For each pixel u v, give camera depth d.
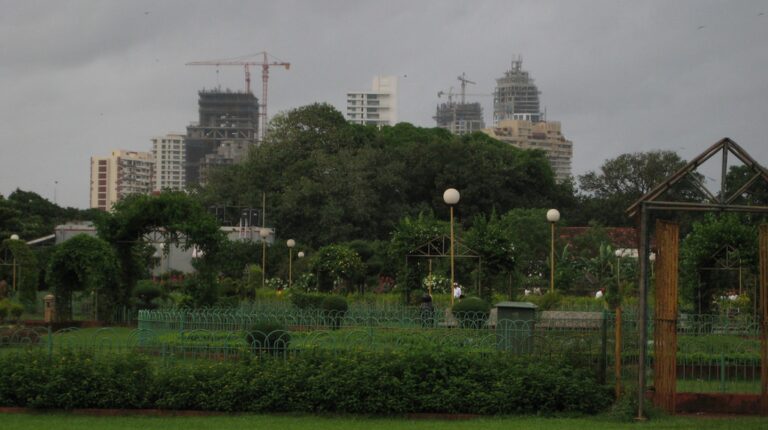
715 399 15.85
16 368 16.11
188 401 15.77
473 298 27.66
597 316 24.78
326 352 16.77
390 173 73.00
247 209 70.06
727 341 20.73
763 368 15.50
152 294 34.03
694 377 18.97
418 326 25.66
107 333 26.25
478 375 15.91
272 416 15.52
